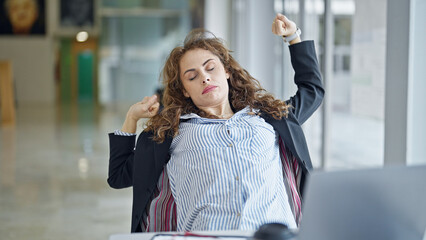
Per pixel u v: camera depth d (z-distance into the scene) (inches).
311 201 41.4
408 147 102.4
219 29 403.2
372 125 136.1
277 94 262.4
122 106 685.9
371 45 134.4
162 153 75.2
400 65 103.0
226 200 69.5
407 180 43.4
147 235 58.0
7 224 156.9
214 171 70.7
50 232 148.7
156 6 727.7
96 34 741.9
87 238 143.1
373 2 131.9
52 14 749.9
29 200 186.2
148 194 75.2
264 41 285.3
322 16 177.9
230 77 80.8
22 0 748.6
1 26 753.0
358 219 42.5
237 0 371.6
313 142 192.2
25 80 764.0
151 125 76.6
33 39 756.6
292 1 222.7
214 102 77.0
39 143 332.5
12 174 233.6
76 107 672.4
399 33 102.7
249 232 58.2
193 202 70.9
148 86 741.3
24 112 581.9
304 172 76.7
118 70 741.9
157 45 735.1
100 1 737.0
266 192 70.5
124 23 737.0
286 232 45.7
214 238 55.4
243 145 72.2
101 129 410.6
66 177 225.9
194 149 73.0
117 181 78.6
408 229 44.0
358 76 145.0
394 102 105.7
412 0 98.7
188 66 77.5
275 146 77.5
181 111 77.9
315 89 83.9
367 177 42.5
